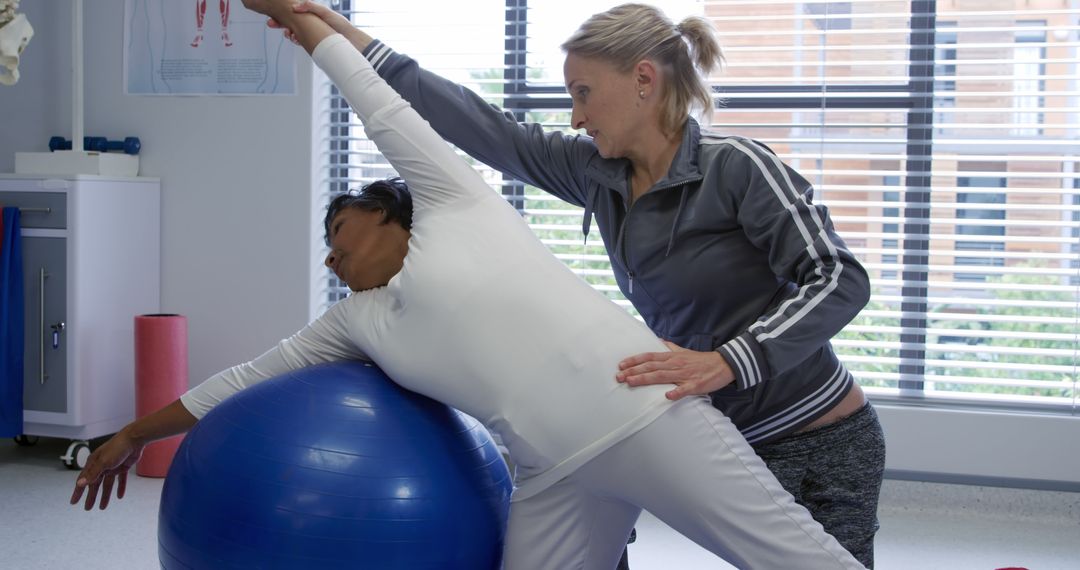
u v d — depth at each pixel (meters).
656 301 1.72
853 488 1.69
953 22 3.29
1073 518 3.21
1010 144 3.29
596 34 1.61
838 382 1.68
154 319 3.38
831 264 1.53
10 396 3.40
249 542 1.45
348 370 1.61
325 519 1.44
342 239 1.64
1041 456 3.19
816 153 3.42
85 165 3.54
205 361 3.74
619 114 1.62
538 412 1.48
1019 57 3.26
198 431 1.59
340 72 1.58
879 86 3.35
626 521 1.61
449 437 1.58
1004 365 3.28
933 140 3.32
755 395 1.64
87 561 2.65
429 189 1.54
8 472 3.42
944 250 3.35
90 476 1.79
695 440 1.46
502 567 1.64
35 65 3.83
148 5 3.71
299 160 3.63
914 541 3.00
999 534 3.07
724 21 3.42
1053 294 3.31
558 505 1.56
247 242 3.68
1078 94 3.22
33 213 3.40
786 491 1.57
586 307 1.50
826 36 3.36
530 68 3.60
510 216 1.55
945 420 3.23
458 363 1.49
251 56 3.63
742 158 1.57
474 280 1.48
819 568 1.48
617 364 1.47
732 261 1.62
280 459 1.47
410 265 1.52
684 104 1.63
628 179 1.70
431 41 3.66
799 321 1.50
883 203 3.36
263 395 1.57
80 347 3.40
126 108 3.76
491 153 1.87
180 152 3.72
